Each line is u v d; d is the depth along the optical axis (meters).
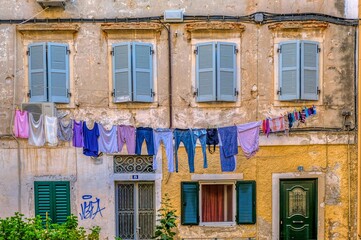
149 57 10.93
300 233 11.23
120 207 11.30
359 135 11.01
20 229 8.00
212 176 11.06
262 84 11.08
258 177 11.11
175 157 10.92
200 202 11.19
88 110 10.99
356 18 11.09
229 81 10.94
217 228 11.16
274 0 11.02
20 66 10.94
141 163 11.16
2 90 10.95
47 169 10.98
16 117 10.53
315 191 11.22
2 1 10.90
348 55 11.11
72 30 10.84
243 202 11.14
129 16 10.97
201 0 10.99
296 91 10.84
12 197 10.95
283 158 11.10
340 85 11.10
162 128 10.95
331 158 11.14
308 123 11.09
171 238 9.73
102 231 11.09
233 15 11.03
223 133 10.80
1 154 10.93
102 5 10.95
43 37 10.91
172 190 11.12
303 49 10.87
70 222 8.86
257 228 11.17
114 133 10.72
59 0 10.54
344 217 11.17
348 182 11.16
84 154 10.68
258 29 11.04
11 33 10.90
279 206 11.16
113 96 10.95
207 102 11.02
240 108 11.09
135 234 11.29
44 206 11.01
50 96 10.80
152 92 10.98
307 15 10.95
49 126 10.51
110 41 10.97
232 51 10.93
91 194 11.05
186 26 10.91
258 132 10.87
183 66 11.05
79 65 10.97
